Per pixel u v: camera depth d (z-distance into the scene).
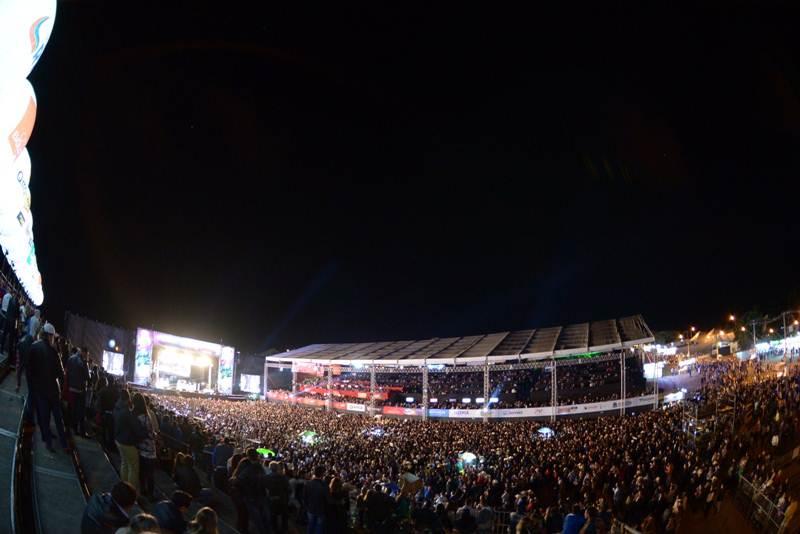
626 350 46.81
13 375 17.78
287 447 29.95
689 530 19.56
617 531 17.33
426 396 54.06
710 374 58.72
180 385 63.56
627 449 26.70
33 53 9.09
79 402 15.17
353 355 65.19
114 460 14.10
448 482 23.03
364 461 27.11
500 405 52.66
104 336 54.81
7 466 9.73
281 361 71.12
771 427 29.58
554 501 22.58
